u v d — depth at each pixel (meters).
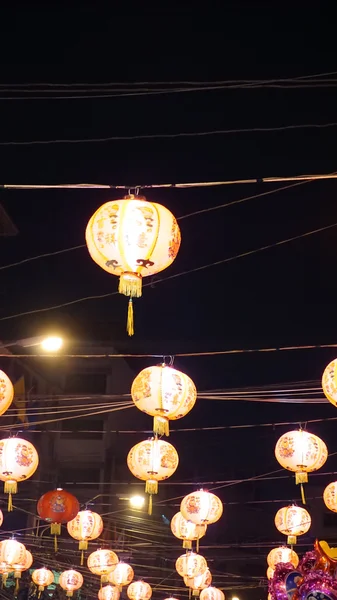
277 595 7.50
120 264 7.58
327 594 6.73
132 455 12.85
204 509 14.72
